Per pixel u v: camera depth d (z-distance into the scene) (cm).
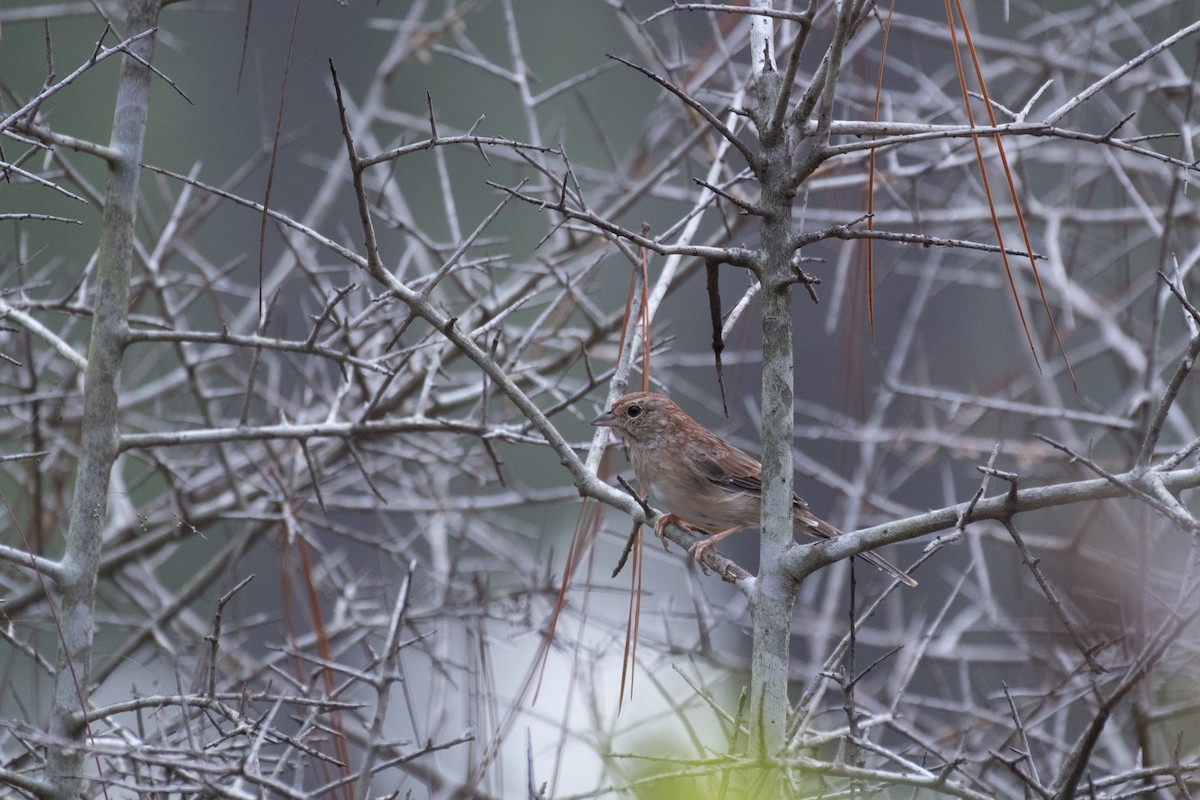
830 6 1012
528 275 1435
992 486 1839
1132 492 528
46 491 1222
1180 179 927
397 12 2280
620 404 1055
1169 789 830
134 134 752
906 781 540
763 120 620
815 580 1437
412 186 2212
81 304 964
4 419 1359
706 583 1838
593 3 2309
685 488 1051
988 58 1598
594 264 1039
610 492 704
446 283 1667
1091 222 1277
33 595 1084
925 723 1102
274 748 1091
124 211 746
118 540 1295
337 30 2258
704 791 657
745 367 2144
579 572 1302
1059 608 535
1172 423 1363
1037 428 1410
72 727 688
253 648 1884
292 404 1351
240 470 1344
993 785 861
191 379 1118
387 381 849
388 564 1573
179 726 821
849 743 652
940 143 1323
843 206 1457
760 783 556
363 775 579
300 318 1981
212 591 1745
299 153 2202
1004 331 2020
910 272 1562
